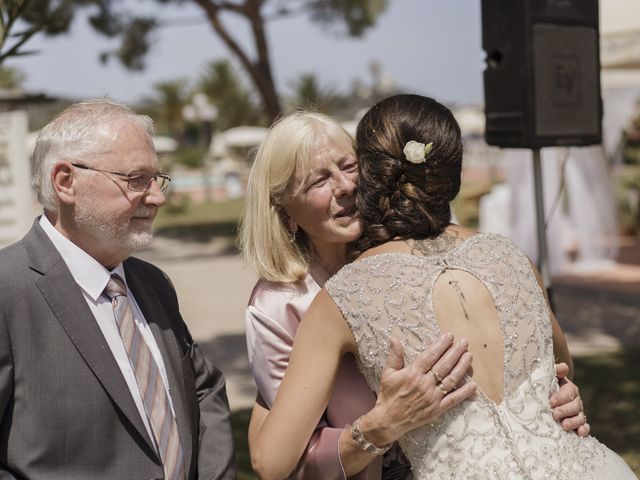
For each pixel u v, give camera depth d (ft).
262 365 7.65
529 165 34.68
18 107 22.56
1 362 6.47
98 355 6.70
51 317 6.66
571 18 12.45
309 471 6.77
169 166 104.37
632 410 18.08
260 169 7.83
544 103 12.30
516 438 6.06
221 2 50.31
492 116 12.83
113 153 6.77
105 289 7.04
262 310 7.69
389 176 6.72
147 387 7.00
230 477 7.48
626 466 6.53
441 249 6.54
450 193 6.81
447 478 6.10
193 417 7.43
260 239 7.82
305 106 8.21
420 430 6.27
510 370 6.19
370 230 6.84
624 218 47.01
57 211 6.91
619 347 24.43
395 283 6.33
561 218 36.42
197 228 69.26
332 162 7.65
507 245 6.70
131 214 6.88
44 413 6.53
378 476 7.03
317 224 7.74
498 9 12.51
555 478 5.98
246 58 51.60
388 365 6.23
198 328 29.76
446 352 6.13
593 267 37.37
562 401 6.36
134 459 6.76
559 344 7.20
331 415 7.04
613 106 35.45
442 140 6.72
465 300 6.26
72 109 6.98
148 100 169.89
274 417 6.63
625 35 25.43
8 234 29.30
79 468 6.60
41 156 6.89
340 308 6.48
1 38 10.10
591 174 37.73
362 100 109.50
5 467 6.56
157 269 7.93
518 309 6.33
